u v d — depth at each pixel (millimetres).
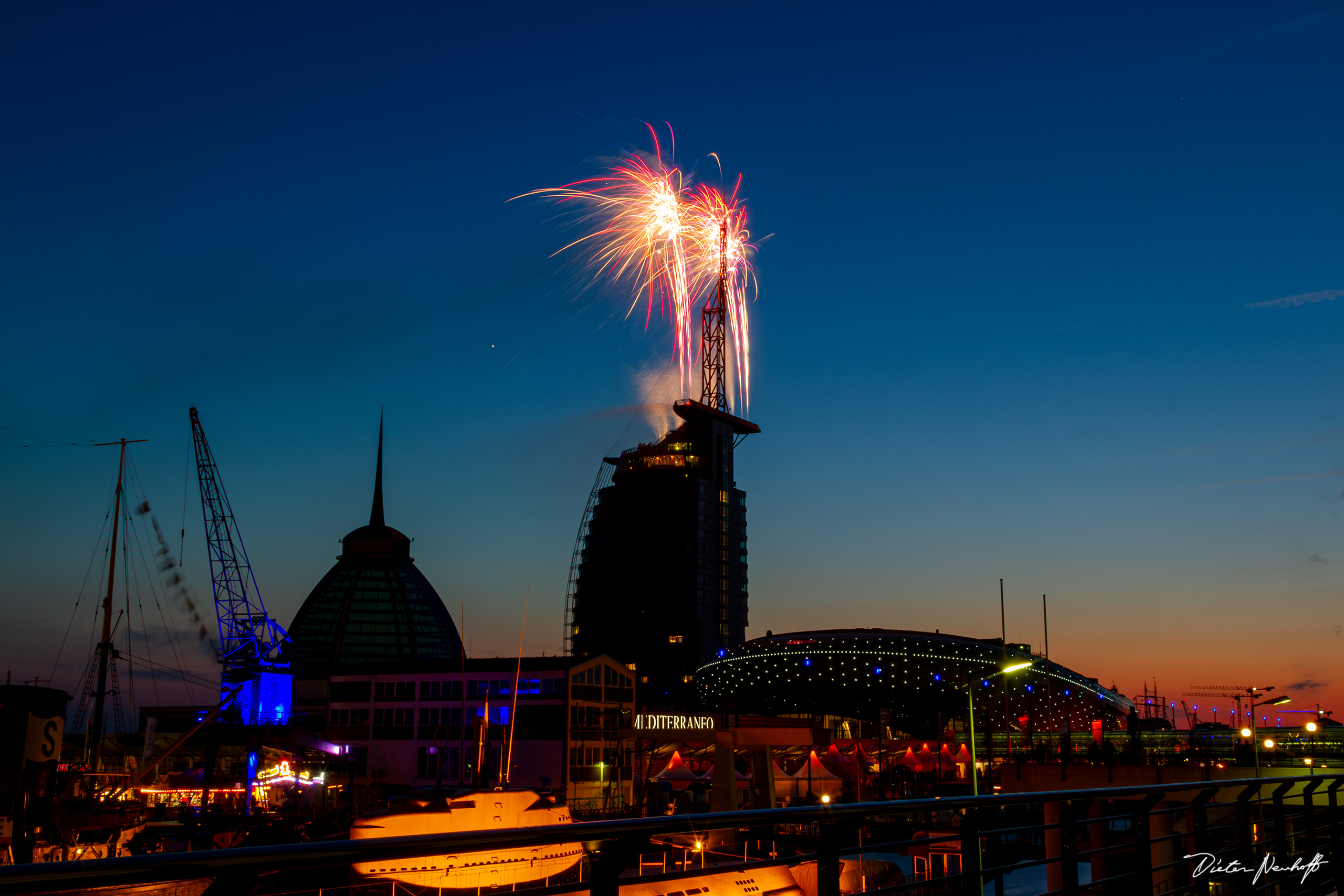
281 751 123750
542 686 120000
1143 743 55094
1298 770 46031
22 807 55844
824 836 7320
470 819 55156
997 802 8727
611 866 6199
